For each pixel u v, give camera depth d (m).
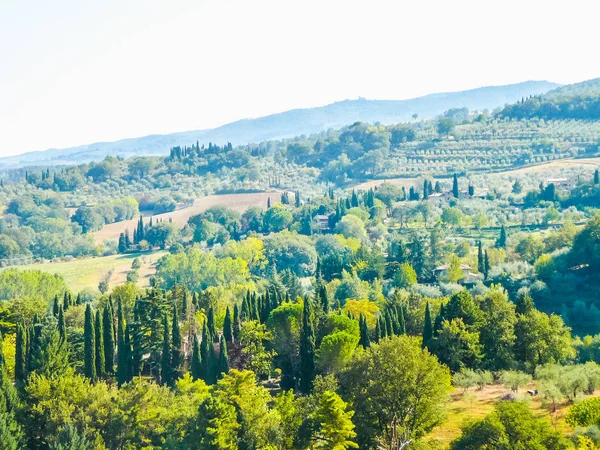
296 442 113.38
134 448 113.75
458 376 141.62
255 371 150.12
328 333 150.50
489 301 166.88
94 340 149.62
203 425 108.50
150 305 160.50
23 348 142.50
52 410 119.50
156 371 162.12
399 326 166.62
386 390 109.12
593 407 104.19
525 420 96.25
